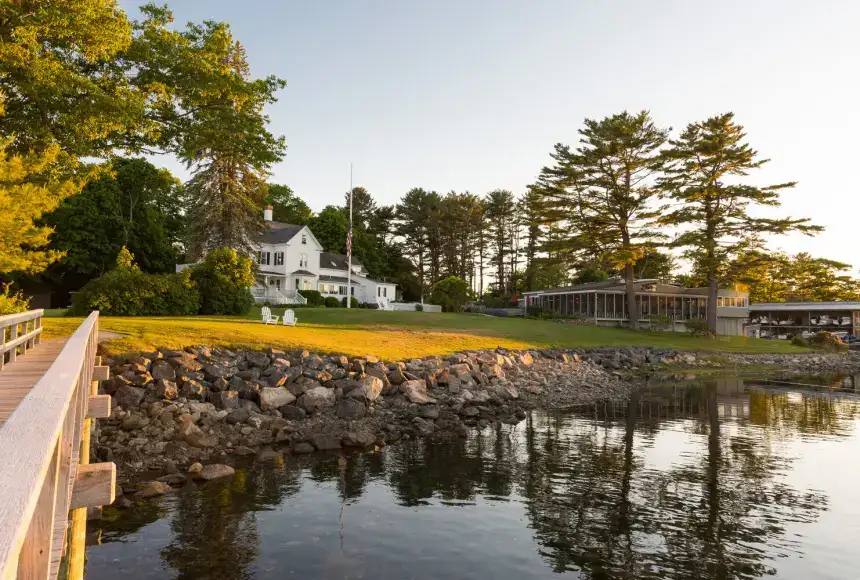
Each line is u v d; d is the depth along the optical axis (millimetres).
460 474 12320
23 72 19688
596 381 29609
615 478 12312
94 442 12922
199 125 26281
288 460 13102
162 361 17438
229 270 38812
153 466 12211
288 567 7762
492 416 19328
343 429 15922
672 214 55062
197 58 24688
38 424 1965
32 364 11398
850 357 49750
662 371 36031
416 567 7887
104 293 31672
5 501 1193
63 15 18875
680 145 54656
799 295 96062
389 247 106438
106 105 20891
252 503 10156
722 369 38719
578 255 58594
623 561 8289
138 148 26016
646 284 62406
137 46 23734
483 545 8680
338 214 95938
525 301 72312
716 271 54719
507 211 100938
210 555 8047
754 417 20344
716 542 9008
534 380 27641
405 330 36500
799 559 8445
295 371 19047
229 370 18266
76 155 21266
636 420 19422
